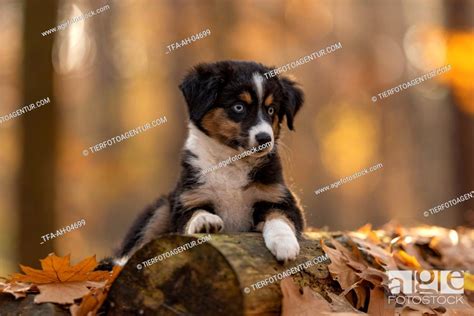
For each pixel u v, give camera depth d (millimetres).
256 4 19516
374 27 29031
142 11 21188
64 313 5148
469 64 11984
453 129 14922
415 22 28812
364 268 5484
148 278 4766
